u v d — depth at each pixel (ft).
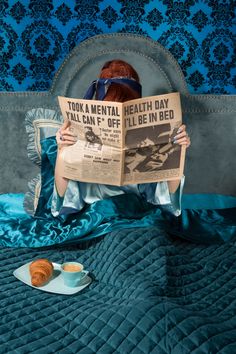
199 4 7.66
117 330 4.00
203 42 7.82
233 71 7.98
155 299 4.39
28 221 6.45
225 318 4.34
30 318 4.30
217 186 8.01
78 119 5.22
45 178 6.59
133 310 4.17
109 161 5.31
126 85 5.84
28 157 7.50
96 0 7.55
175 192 6.27
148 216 6.19
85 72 7.47
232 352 3.67
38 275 4.89
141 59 7.47
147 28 7.72
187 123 7.72
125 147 5.21
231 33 7.82
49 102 7.53
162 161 5.46
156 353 3.70
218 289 5.06
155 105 5.08
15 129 7.54
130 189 6.44
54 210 6.28
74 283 4.91
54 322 4.25
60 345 3.85
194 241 6.40
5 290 4.84
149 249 5.42
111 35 7.39
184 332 3.87
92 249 5.96
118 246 5.47
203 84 7.99
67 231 6.09
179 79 7.59
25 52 7.66
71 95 7.54
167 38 7.77
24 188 7.77
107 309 4.37
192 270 5.42
